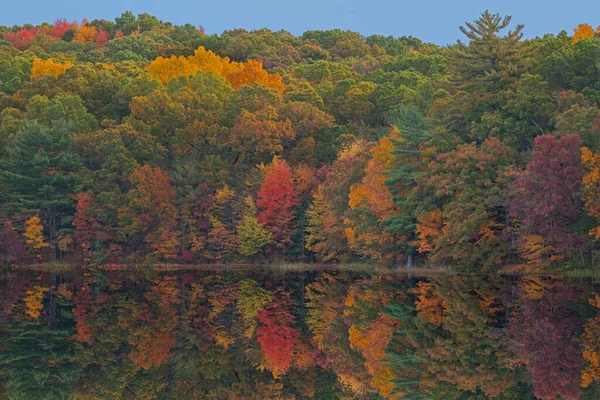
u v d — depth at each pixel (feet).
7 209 275.18
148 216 273.33
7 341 111.34
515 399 66.54
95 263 279.08
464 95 237.25
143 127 295.69
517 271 189.26
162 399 77.46
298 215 275.80
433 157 213.66
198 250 282.56
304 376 85.81
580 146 170.30
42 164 274.36
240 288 192.13
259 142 299.38
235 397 77.87
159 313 140.15
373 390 76.69
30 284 214.07
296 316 131.03
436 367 82.17
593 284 155.53
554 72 218.59
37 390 81.56
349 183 239.50
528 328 101.19
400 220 211.61
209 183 286.25
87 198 274.36
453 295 146.10
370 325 114.52
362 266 247.50
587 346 86.33
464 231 189.88
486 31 223.71
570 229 173.27
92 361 96.32
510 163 194.49
